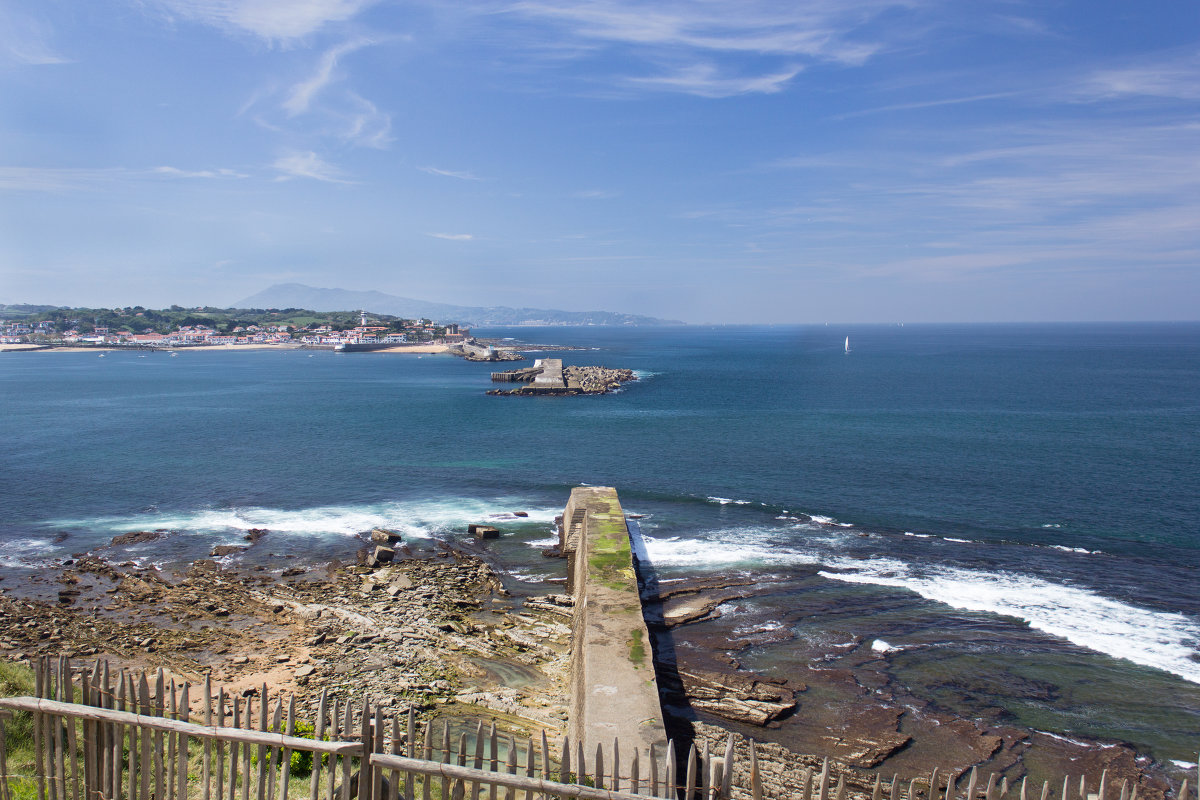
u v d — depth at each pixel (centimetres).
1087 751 2050
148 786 1002
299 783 1257
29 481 5397
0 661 1647
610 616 2462
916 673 2484
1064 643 2722
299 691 2261
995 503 4753
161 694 1015
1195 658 2602
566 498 4984
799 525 4284
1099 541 3947
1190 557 3691
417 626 2811
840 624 2881
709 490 5150
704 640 2734
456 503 4850
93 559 3644
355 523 4375
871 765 1964
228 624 2852
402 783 1246
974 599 3144
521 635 2784
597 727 1828
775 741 2073
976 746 2066
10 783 1066
